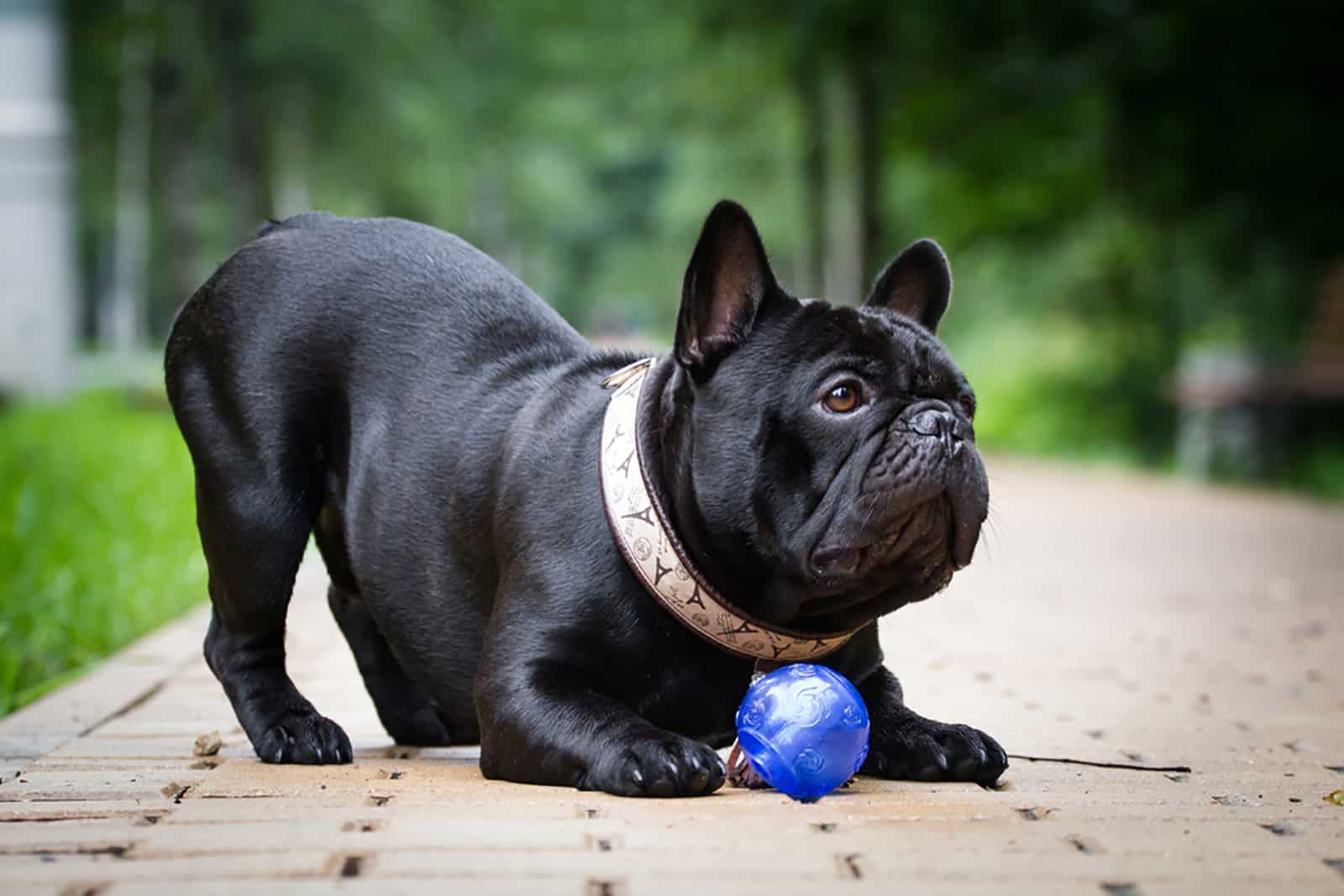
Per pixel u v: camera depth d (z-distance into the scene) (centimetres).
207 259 4994
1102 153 2867
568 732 461
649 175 9619
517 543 498
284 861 371
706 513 465
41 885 351
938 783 489
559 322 586
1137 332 3188
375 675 610
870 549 446
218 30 3241
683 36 3888
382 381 555
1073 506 1941
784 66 3506
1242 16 2511
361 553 558
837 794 461
